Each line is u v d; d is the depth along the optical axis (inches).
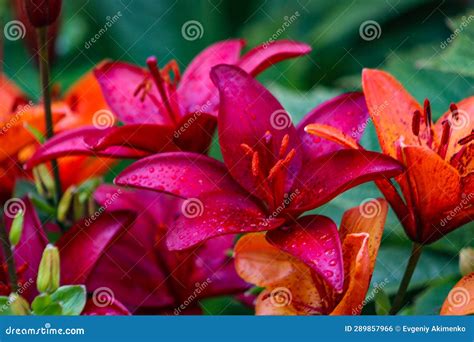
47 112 30.5
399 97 29.2
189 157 28.5
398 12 47.3
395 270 31.2
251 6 47.1
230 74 29.0
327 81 44.3
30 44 33.1
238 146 28.5
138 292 30.4
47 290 27.5
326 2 47.6
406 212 28.5
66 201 31.3
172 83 31.7
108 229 29.3
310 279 28.5
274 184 28.1
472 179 27.2
